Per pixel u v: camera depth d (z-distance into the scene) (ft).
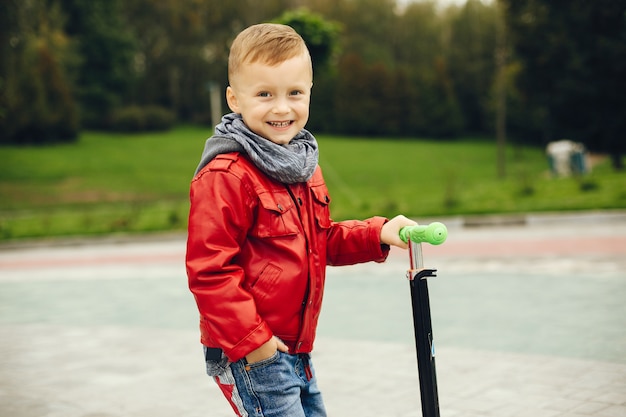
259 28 6.91
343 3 242.58
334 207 59.36
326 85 192.65
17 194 104.94
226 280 6.45
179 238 48.39
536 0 74.43
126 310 22.84
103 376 14.94
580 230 36.76
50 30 169.07
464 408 11.85
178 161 138.72
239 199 6.59
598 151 80.64
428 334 6.67
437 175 132.87
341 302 21.97
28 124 144.77
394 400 12.54
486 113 194.59
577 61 71.77
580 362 14.23
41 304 24.84
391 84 194.80
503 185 59.31
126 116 177.68
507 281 23.79
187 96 217.77
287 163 6.69
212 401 13.03
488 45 226.17
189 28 214.28
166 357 16.38
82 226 58.23
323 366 14.85
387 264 29.04
